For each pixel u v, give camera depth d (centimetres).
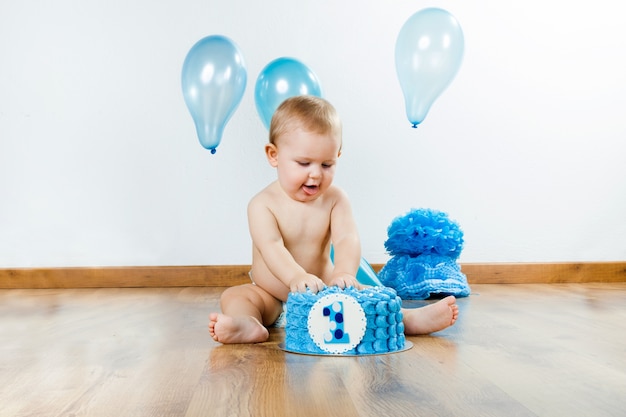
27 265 275
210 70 212
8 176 274
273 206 166
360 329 138
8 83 273
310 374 119
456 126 280
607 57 283
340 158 278
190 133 275
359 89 277
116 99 274
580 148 284
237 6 275
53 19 273
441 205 280
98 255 276
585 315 187
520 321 177
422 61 218
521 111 281
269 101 218
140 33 274
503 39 280
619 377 116
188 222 276
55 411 99
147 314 195
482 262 281
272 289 167
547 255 284
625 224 284
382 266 276
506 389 108
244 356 135
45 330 169
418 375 118
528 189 283
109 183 275
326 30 276
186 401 103
